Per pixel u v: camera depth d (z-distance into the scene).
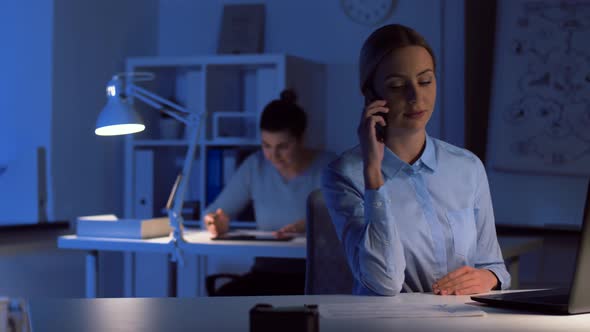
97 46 4.42
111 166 4.57
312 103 4.57
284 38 4.72
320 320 1.38
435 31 4.45
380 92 1.79
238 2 4.80
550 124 3.95
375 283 1.71
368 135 1.75
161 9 4.95
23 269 3.94
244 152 4.40
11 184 4.07
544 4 3.98
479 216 1.93
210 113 4.53
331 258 2.21
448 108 4.38
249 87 4.76
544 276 4.05
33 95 4.08
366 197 1.74
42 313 1.48
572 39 3.94
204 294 4.63
